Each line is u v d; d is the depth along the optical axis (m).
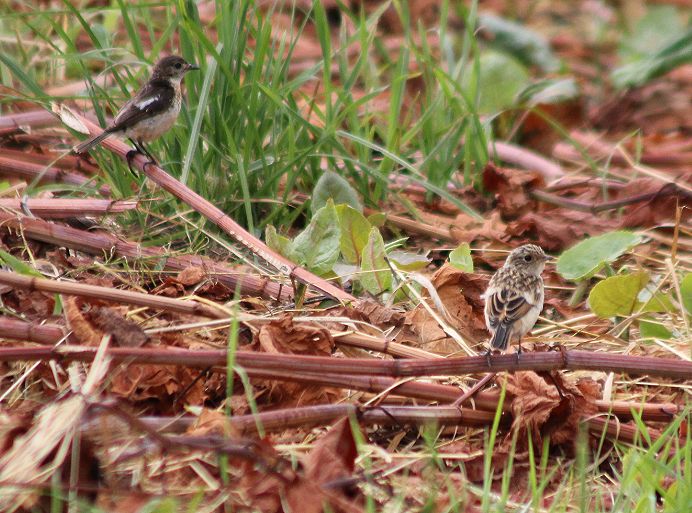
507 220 12.41
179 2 10.37
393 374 7.23
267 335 7.62
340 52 12.48
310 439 7.25
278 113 11.68
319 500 6.05
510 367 7.28
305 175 11.86
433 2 19.92
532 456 6.45
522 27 18.42
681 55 16.94
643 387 8.40
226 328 8.40
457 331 8.56
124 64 11.93
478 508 6.59
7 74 13.38
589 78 18.81
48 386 7.59
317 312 8.80
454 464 7.23
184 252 10.20
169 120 10.45
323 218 9.66
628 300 9.05
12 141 12.38
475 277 8.84
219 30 11.25
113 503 6.09
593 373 8.41
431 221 11.95
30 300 8.72
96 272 9.63
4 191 10.42
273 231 9.65
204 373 7.40
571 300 10.23
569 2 21.83
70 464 6.09
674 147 15.60
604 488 7.04
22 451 5.84
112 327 7.24
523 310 7.64
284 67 11.84
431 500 6.33
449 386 7.57
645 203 11.91
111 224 10.63
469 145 12.76
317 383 7.32
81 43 15.60
